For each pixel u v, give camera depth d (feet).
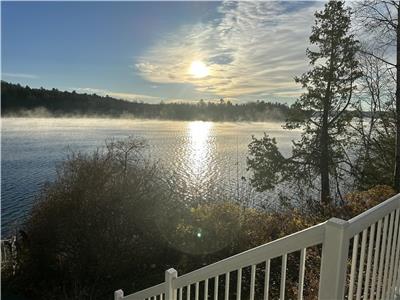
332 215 23.29
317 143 39.83
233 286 17.71
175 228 25.20
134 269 24.54
